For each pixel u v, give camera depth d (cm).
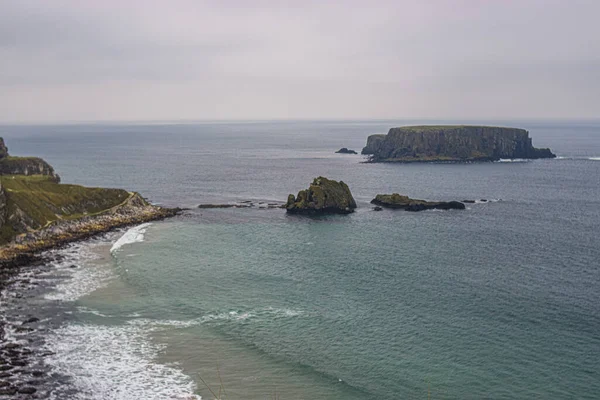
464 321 6825
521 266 9388
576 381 5322
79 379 5353
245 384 5297
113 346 6081
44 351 5922
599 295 7800
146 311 7112
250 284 8294
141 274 8719
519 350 6000
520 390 5169
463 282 8438
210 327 6612
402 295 7812
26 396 4991
